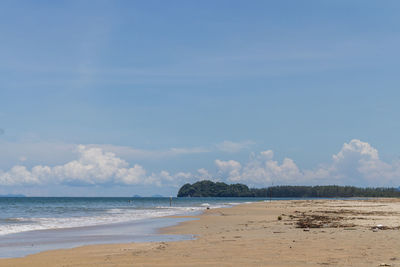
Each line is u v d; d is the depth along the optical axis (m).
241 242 17.22
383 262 11.48
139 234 23.92
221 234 22.25
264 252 14.05
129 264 12.48
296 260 12.23
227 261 12.40
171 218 40.03
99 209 70.81
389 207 63.09
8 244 19.36
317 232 20.88
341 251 13.74
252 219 36.91
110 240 20.83
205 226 29.28
